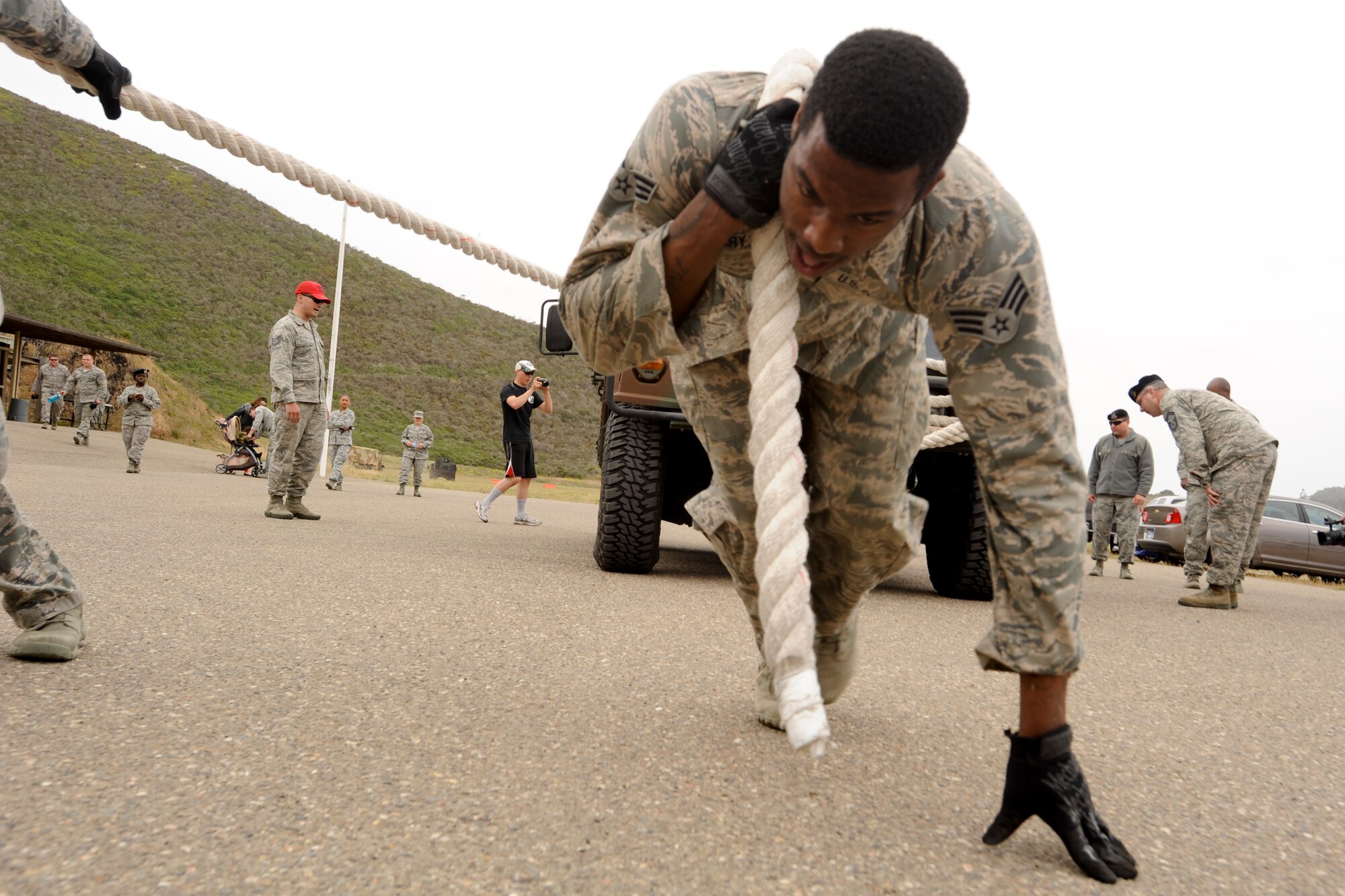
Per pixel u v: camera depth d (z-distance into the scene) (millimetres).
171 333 49688
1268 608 7730
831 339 1889
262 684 2750
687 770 2252
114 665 2811
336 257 67750
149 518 7441
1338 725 3391
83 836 1676
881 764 2410
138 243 57750
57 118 68562
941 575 6496
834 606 2340
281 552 5883
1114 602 7289
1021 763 1802
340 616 3908
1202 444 7418
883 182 1304
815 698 1311
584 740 2436
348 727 2402
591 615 4438
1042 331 1636
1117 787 2434
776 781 2215
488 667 3186
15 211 54031
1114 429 10438
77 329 44156
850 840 1896
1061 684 1745
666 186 1715
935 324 1697
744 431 2070
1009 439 1664
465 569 5820
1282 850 2064
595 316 1790
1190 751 2865
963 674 3709
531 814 1921
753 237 1588
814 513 2174
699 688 3098
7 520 2713
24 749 2061
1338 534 9109
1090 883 1770
